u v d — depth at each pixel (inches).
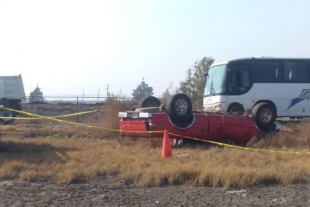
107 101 1007.6
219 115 731.4
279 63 1181.7
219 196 412.8
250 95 1154.0
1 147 683.4
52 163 528.4
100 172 494.0
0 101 1263.5
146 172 471.2
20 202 386.9
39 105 1883.6
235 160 567.5
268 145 724.0
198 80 1574.8
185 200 398.0
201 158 583.5
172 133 704.4
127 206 378.6
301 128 920.9
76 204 382.6
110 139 836.0
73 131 963.3
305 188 446.0
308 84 1194.6
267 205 384.5
